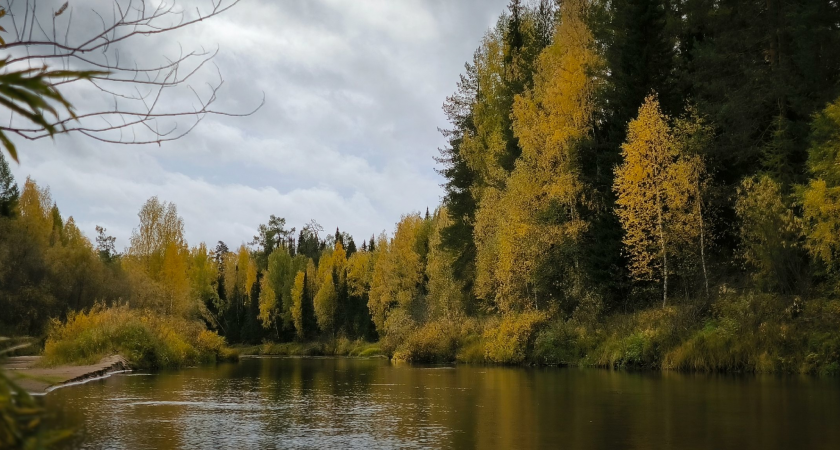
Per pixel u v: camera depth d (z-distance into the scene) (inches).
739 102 1069.1
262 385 671.8
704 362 763.4
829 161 835.4
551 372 840.3
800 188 864.3
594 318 1028.5
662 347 844.6
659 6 1194.0
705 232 999.6
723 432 322.0
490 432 333.1
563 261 1152.2
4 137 81.7
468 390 586.9
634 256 1082.1
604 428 340.8
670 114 1137.4
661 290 1042.7
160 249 2146.9
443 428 349.1
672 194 972.6
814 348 697.0
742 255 897.5
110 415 412.8
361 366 1194.0
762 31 1155.9
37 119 82.6
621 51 1234.0
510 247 1149.7
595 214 1210.0
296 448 290.0
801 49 1061.1
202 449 286.4
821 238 791.1
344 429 348.2
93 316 1107.3
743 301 810.2
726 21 1239.5
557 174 1176.2
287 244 5187.0
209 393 573.3
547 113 1243.2
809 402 440.5
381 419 389.4
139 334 1067.9
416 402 488.7
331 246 5201.8
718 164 1072.8
